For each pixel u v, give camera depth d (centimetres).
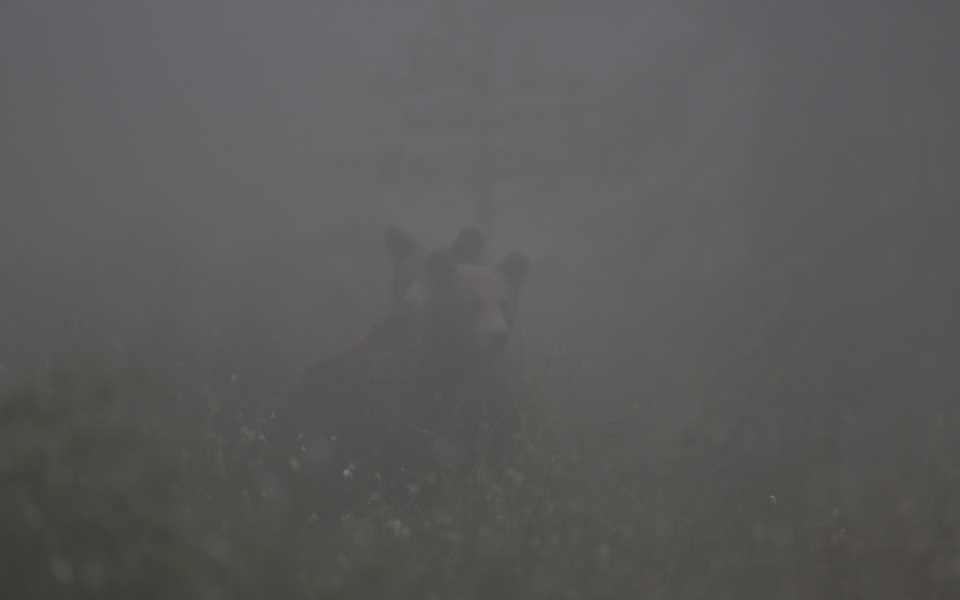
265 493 1235
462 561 1116
